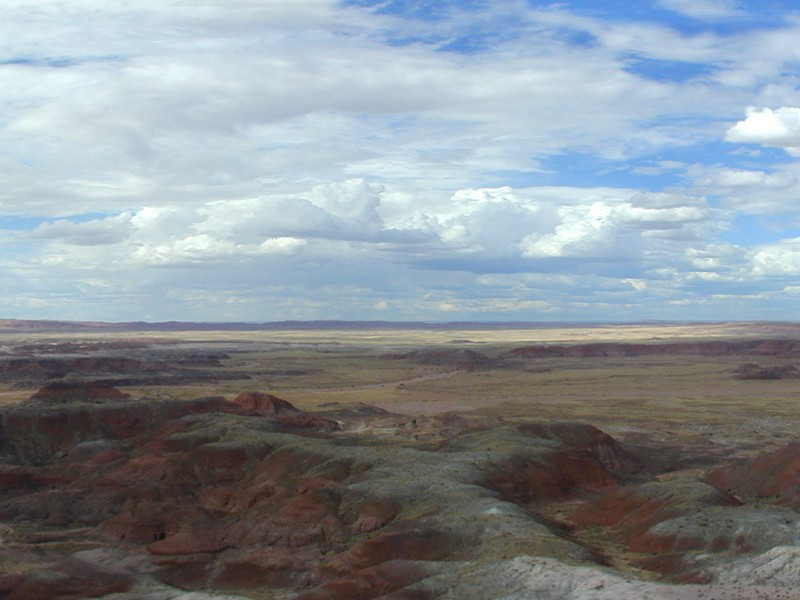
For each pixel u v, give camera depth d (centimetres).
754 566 5831
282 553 7600
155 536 8362
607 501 8425
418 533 7156
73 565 7244
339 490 8525
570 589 5638
